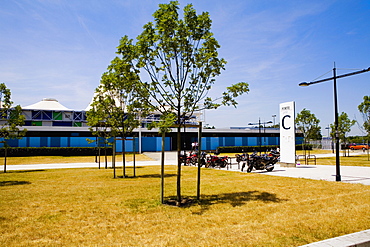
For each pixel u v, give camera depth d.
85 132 40.09
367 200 8.45
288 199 8.65
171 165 24.33
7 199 8.84
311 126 27.84
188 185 11.68
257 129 52.72
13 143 35.19
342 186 10.92
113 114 14.71
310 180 12.72
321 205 7.86
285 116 21.45
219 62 8.44
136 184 11.98
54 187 11.23
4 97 17.36
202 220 6.52
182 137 48.84
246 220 6.50
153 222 6.37
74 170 19.55
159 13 7.56
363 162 24.69
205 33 8.04
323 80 13.31
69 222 6.37
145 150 44.16
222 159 21.16
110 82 13.73
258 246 4.92
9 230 5.80
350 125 32.69
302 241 5.14
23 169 20.77
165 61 8.21
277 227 5.96
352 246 4.75
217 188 10.80
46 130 37.28
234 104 8.80
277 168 19.94
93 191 10.23
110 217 6.77
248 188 10.73
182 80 8.28
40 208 7.64
